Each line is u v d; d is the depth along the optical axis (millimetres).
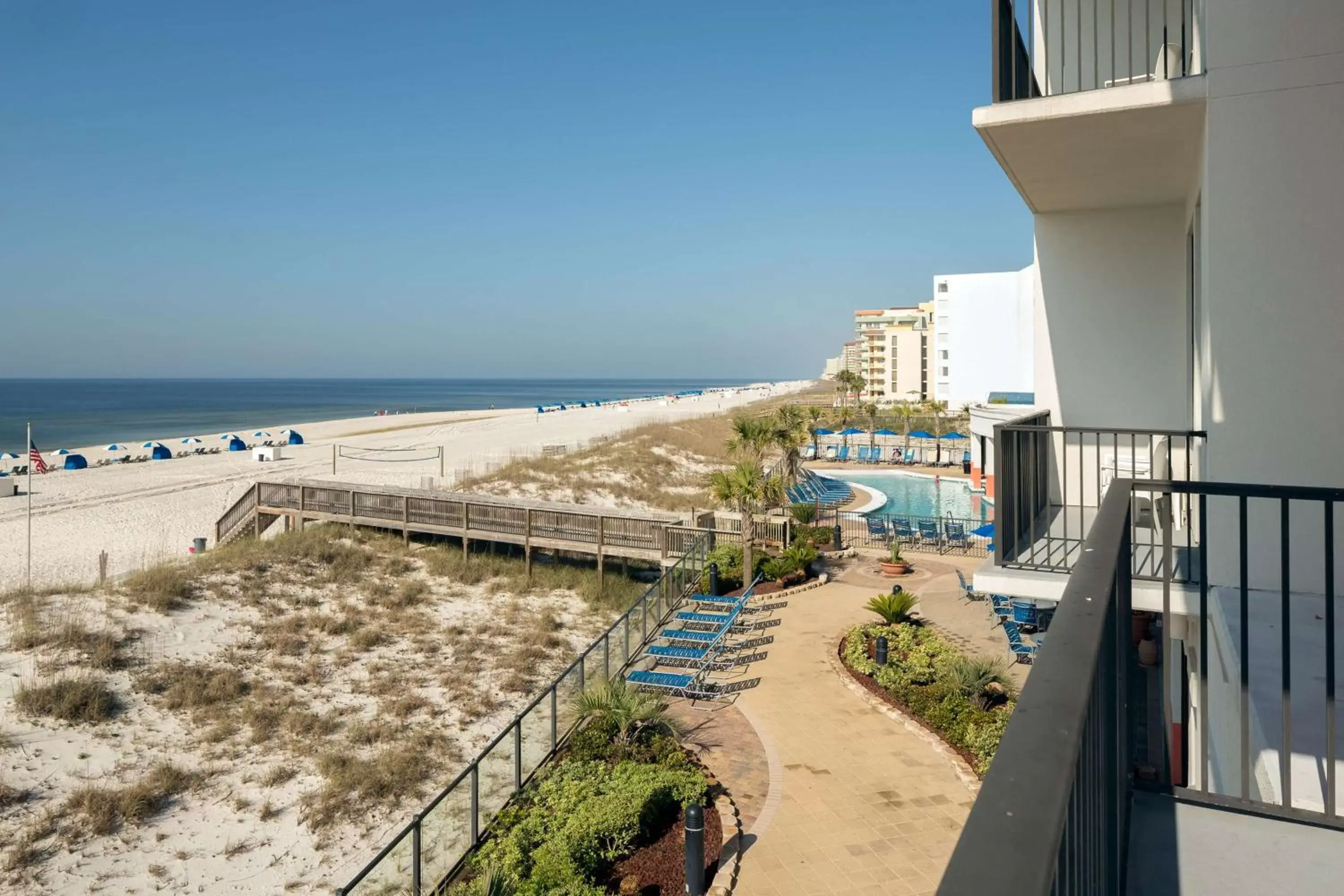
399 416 107938
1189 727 7223
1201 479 6664
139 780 12977
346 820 12320
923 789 10734
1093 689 1604
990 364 74188
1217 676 5457
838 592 20281
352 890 8016
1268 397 5715
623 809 9727
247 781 13172
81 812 12094
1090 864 1713
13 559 26562
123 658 16703
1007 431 6668
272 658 17625
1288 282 5676
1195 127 6355
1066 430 6570
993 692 12953
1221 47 5785
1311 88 5613
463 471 42906
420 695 16312
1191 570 6098
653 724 12453
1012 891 776
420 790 13094
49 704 14539
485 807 10180
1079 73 7156
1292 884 2932
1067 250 9391
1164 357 9062
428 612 20938
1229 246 5789
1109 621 2336
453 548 25562
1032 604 15539
